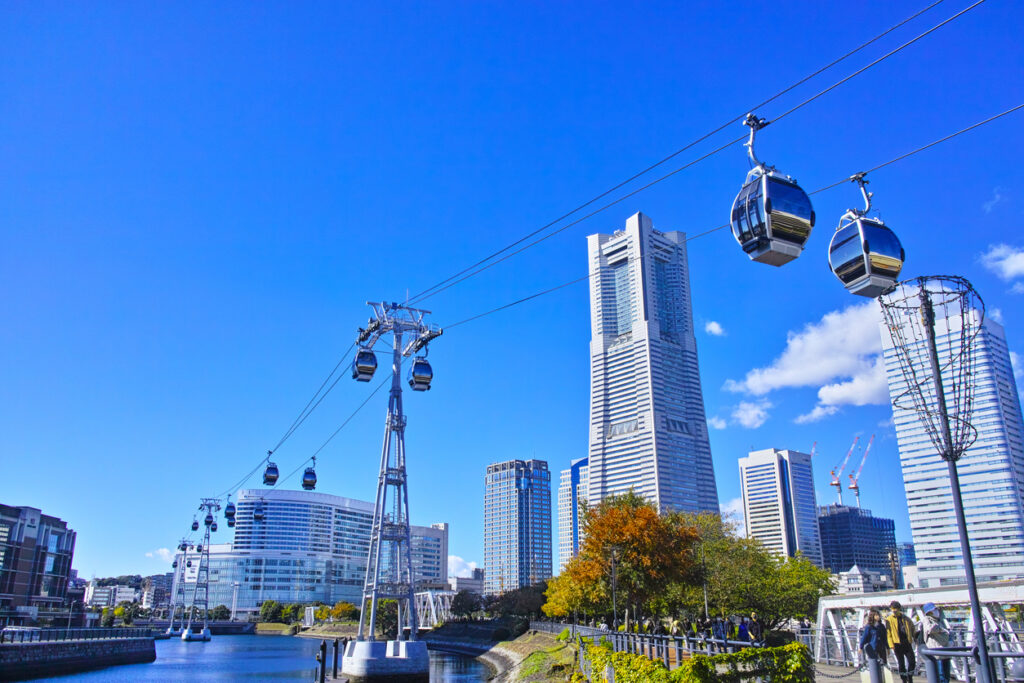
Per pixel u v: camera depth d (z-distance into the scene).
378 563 64.56
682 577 67.69
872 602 36.97
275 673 91.12
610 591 68.12
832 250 19.45
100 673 89.00
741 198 19.56
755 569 91.56
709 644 30.61
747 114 20.14
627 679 25.45
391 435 68.56
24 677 80.12
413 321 70.31
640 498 73.69
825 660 38.12
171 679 82.25
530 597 140.38
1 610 161.75
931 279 17.58
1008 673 18.27
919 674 27.66
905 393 17.67
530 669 57.59
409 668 60.09
